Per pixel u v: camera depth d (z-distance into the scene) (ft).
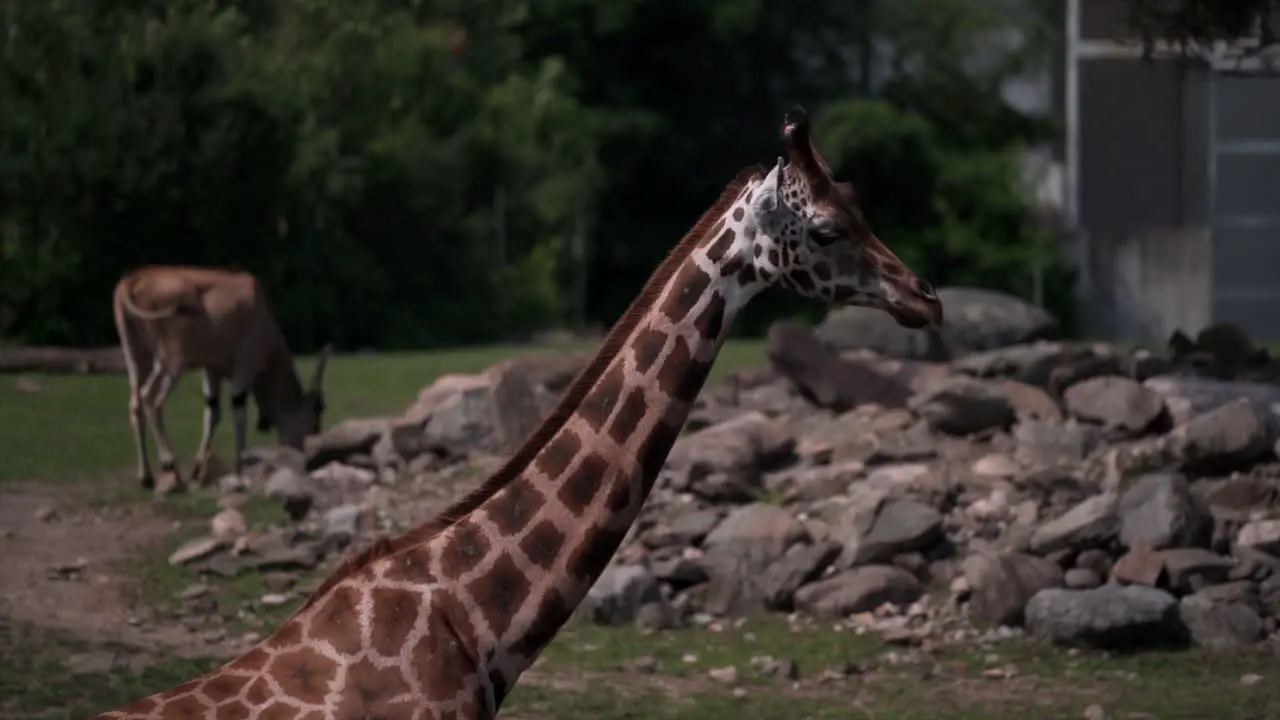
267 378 92.73
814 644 60.03
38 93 157.89
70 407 108.06
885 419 81.66
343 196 178.29
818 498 73.10
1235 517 67.15
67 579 67.87
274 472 86.94
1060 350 87.45
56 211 158.30
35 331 156.46
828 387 86.38
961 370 88.43
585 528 29.99
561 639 60.44
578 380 30.71
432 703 28.58
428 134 195.31
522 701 52.16
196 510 79.61
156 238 163.63
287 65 175.52
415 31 202.08
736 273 30.53
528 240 207.72
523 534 29.89
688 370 30.42
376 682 28.53
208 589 66.54
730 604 64.08
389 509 77.51
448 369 131.54
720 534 67.72
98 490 83.92
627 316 30.91
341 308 180.86
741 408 87.76
